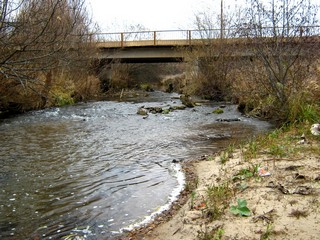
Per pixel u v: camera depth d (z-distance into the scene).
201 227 4.07
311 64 11.51
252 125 11.69
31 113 15.42
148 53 25.59
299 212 4.07
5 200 5.37
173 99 22.53
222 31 20.98
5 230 4.41
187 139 9.77
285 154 6.66
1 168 7.05
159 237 4.07
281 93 11.20
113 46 25.55
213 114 14.88
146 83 35.81
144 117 14.30
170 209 4.96
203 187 5.63
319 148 6.80
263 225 3.86
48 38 8.79
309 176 5.27
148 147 8.88
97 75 27.31
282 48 11.19
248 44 12.53
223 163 6.81
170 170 6.86
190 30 23.09
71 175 6.59
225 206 4.52
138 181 6.22
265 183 5.18
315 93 10.23
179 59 25.84
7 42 7.17
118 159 7.73
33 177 6.47
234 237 3.67
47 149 8.68
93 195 5.56
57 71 18.97
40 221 4.66
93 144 9.24
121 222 4.60
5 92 14.12
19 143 9.36
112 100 22.31
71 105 18.92
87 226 4.50
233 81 18.41
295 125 9.40
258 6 17.02
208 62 21.55
